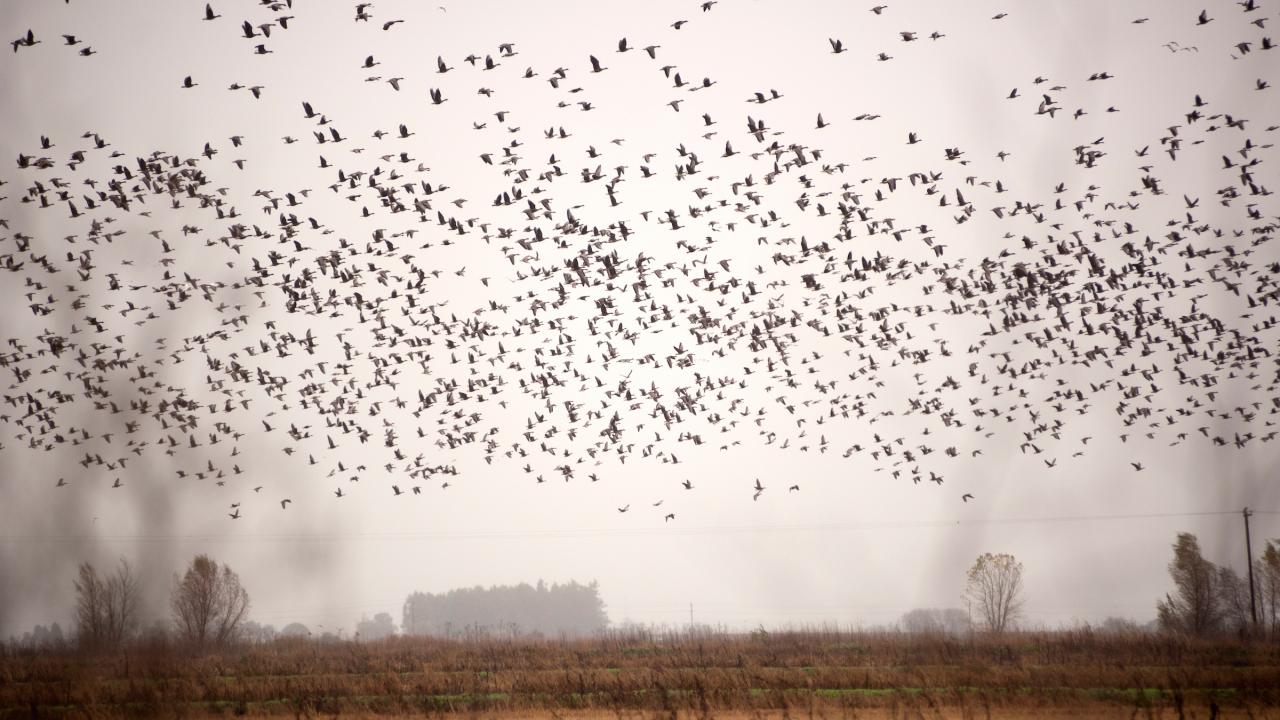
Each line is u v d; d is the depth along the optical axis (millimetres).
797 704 33938
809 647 57062
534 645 67125
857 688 38188
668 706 32875
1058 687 35750
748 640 66625
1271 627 62938
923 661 47531
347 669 50344
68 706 37156
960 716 30953
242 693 38531
